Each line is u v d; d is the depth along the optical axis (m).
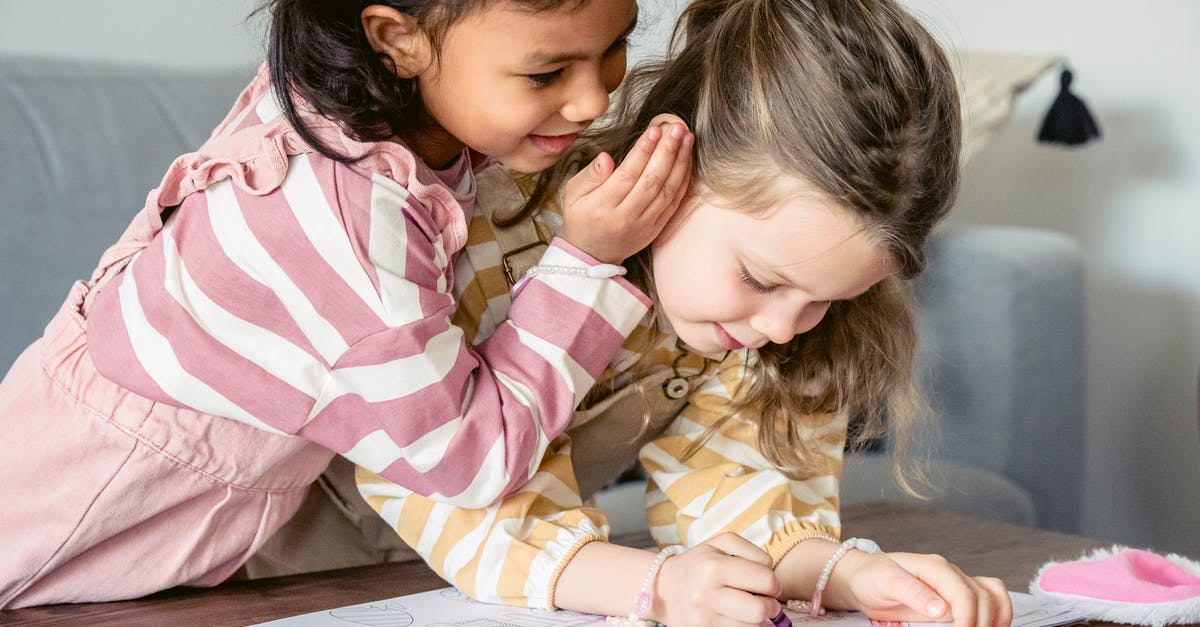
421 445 0.81
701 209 0.84
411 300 0.79
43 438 0.86
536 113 0.78
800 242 0.80
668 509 0.99
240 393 0.82
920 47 0.84
